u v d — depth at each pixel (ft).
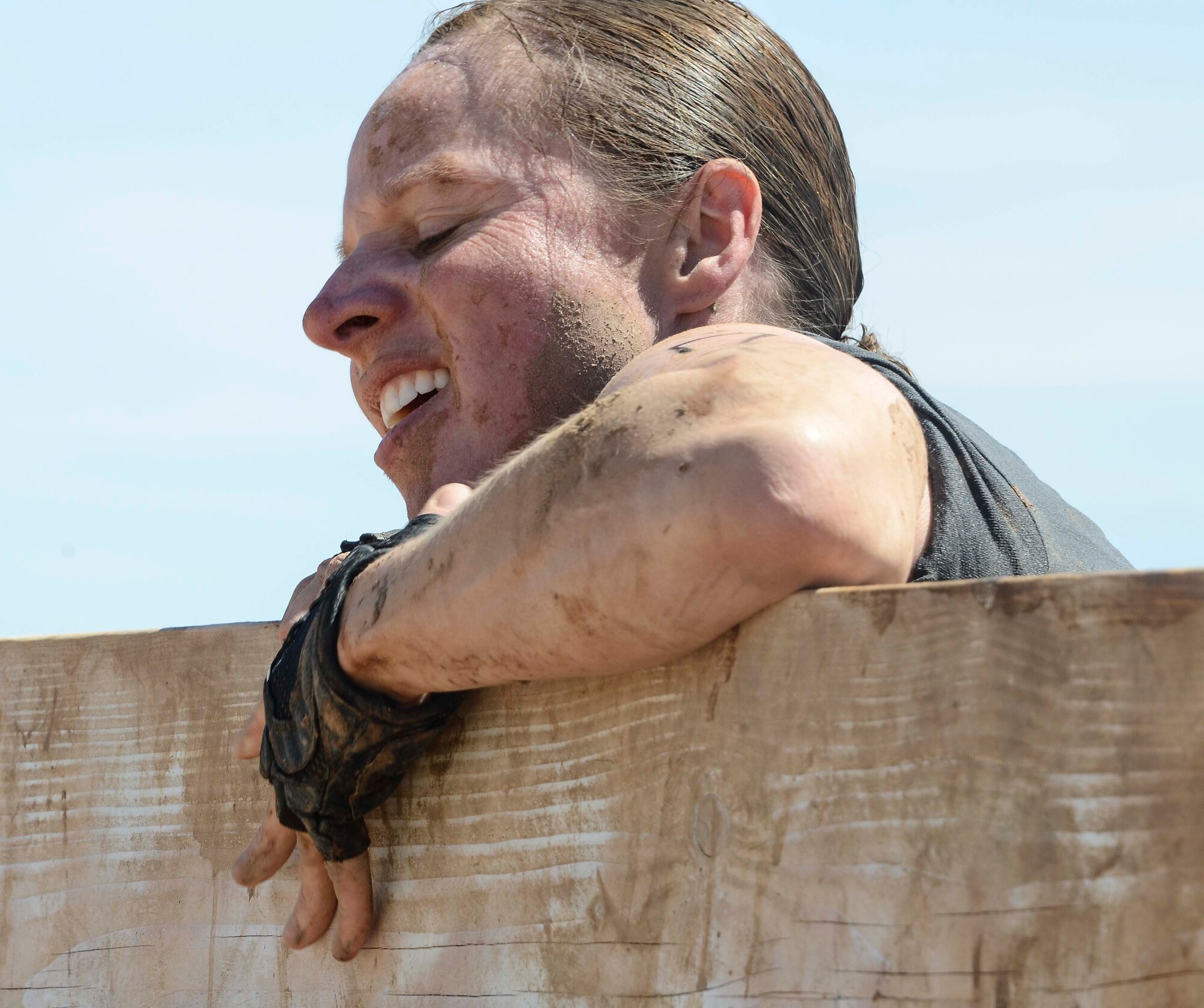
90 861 16.43
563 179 15.71
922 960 8.68
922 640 8.93
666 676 10.72
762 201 16.79
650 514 9.57
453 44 16.87
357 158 16.85
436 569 11.10
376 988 13.19
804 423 9.57
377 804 12.78
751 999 9.70
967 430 14.76
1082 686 8.13
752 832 9.86
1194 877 7.59
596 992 11.03
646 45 16.48
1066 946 8.02
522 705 12.08
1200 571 7.79
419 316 15.89
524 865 11.87
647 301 15.89
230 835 15.25
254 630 15.42
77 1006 16.24
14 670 17.52
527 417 15.39
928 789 8.79
